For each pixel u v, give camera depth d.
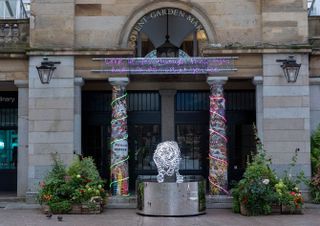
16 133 22.38
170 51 20.23
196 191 15.72
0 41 19.19
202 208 15.91
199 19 18.84
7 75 19.11
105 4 18.97
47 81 18.50
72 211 16.22
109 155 21.95
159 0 18.84
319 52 19.16
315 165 18.48
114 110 18.78
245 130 21.98
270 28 18.70
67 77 18.64
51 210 16.19
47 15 18.83
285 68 18.39
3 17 24.77
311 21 19.67
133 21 18.91
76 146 18.66
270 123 18.48
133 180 21.88
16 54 18.94
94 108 22.06
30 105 18.58
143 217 15.50
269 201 15.82
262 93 18.66
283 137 18.44
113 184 18.50
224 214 16.03
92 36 18.91
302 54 18.61
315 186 18.05
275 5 18.78
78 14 18.97
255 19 18.86
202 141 22.03
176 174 16.27
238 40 18.81
